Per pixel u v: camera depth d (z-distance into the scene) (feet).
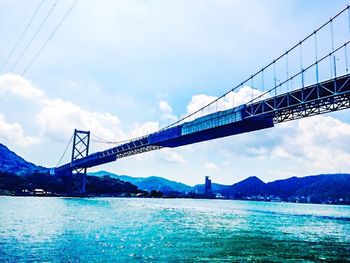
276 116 175.94
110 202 396.37
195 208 355.97
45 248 83.92
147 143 295.69
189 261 73.41
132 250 84.64
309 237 122.52
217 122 205.46
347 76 137.59
